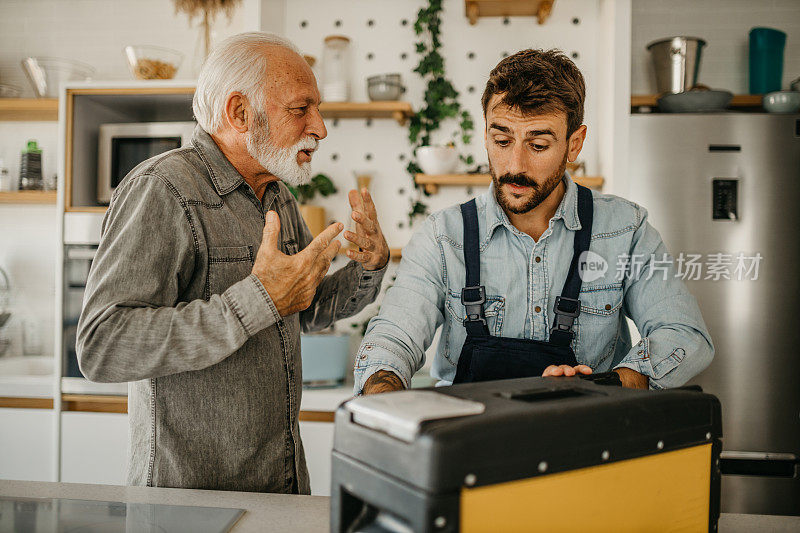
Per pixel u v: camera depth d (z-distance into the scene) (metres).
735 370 2.52
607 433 0.60
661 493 0.65
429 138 2.91
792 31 2.86
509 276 1.21
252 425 1.20
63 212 2.56
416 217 2.94
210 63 1.24
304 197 2.86
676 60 2.65
